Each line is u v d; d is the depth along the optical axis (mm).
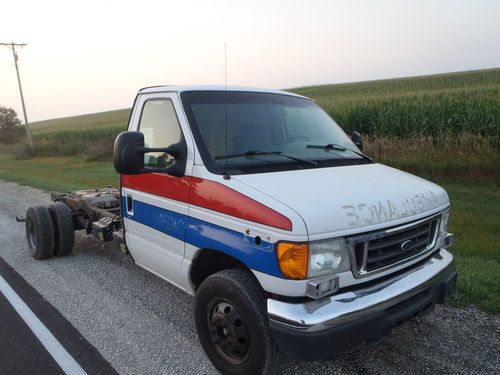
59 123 77750
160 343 3795
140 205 4125
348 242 2768
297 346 2652
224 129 3600
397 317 2908
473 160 10805
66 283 5258
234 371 3125
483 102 13086
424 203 3252
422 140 12859
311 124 4238
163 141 3811
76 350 3719
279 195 2881
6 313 4477
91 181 15195
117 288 5059
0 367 3506
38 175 19562
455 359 3443
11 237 7605
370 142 14383
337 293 2818
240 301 2967
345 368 3350
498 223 6977
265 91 4293
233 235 3037
